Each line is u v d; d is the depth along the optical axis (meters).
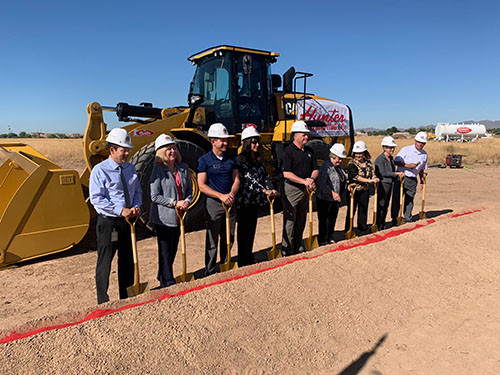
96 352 2.80
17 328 3.00
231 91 7.32
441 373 2.86
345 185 5.84
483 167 18.95
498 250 5.55
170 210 4.03
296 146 4.99
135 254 3.74
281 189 5.13
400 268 4.65
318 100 9.34
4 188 5.86
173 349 2.92
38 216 5.21
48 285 4.62
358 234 6.64
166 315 3.27
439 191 11.55
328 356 3.07
